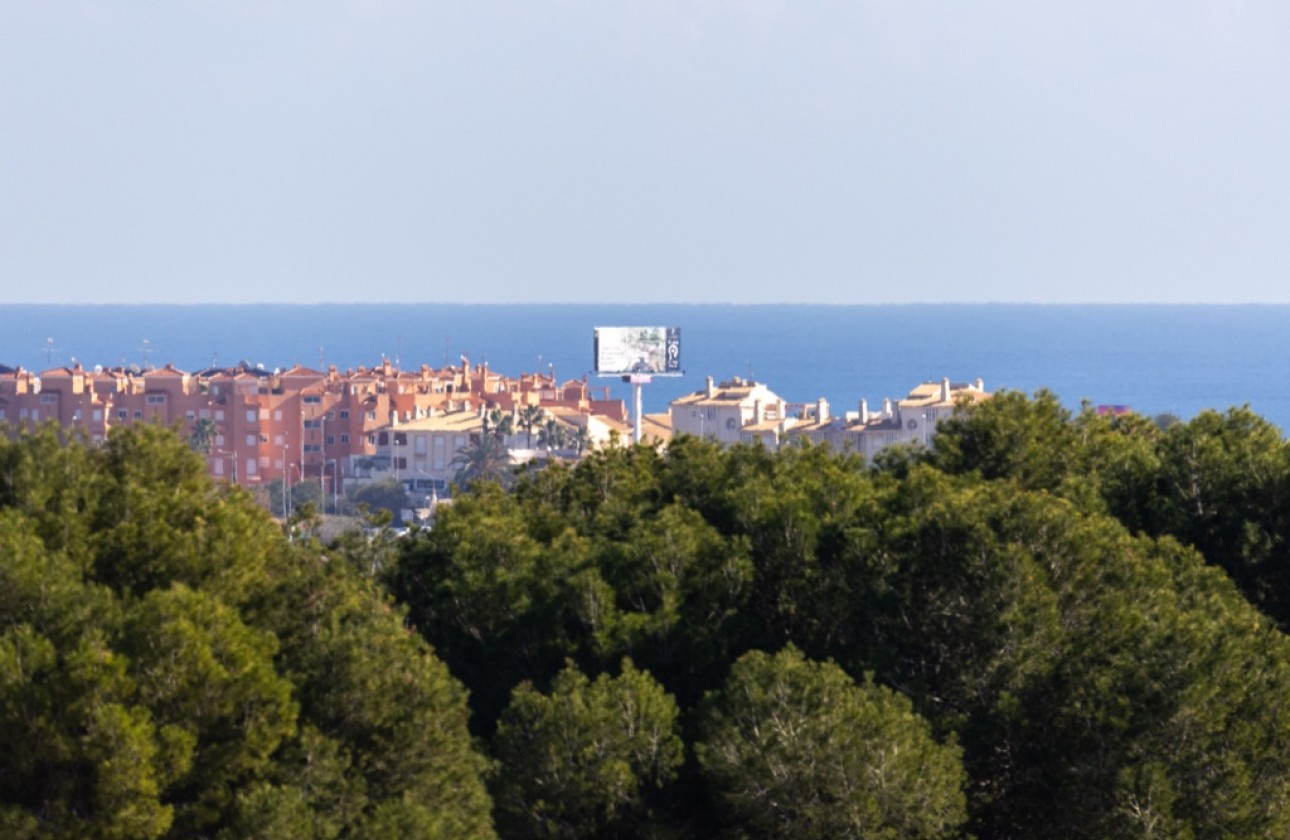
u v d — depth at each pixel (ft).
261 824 325.21
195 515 392.88
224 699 336.90
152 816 319.88
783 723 380.58
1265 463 521.65
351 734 362.74
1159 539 490.08
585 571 452.35
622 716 399.65
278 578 397.19
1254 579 510.99
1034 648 420.77
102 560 377.50
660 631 445.37
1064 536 437.58
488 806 376.68
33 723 321.32
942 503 445.37
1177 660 402.52
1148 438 616.80
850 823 376.68
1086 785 402.52
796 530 467.52
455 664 467.11
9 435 410.72
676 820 406.82
